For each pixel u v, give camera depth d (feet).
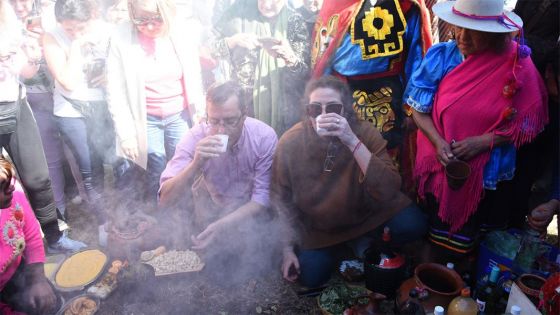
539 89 4.98
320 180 5.36
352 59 5.99
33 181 5.47
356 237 5.63
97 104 6.25
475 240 5.64
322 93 4.97
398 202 5.55
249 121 5.66
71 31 5.80
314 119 5.05
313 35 6.56
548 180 6.01
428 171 5.55
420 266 5.12
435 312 4.38
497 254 5.16
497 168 5.19
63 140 6.49
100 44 6.00
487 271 5.29
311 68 6.58
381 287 5.16
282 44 6.46
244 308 5.14
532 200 6.29
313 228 5.71
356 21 5.90
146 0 5.78
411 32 5.99
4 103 4.93
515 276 4.94
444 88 5.32
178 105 6.58
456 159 5.17
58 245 6.05
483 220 5.75
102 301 5.00
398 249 5.73
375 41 5.87
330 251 5.65
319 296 5.20
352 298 5.08
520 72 4.89
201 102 6.64
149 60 6.19
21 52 5.67
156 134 6.61
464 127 5.21
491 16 4.75
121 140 6.33
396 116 6.24
